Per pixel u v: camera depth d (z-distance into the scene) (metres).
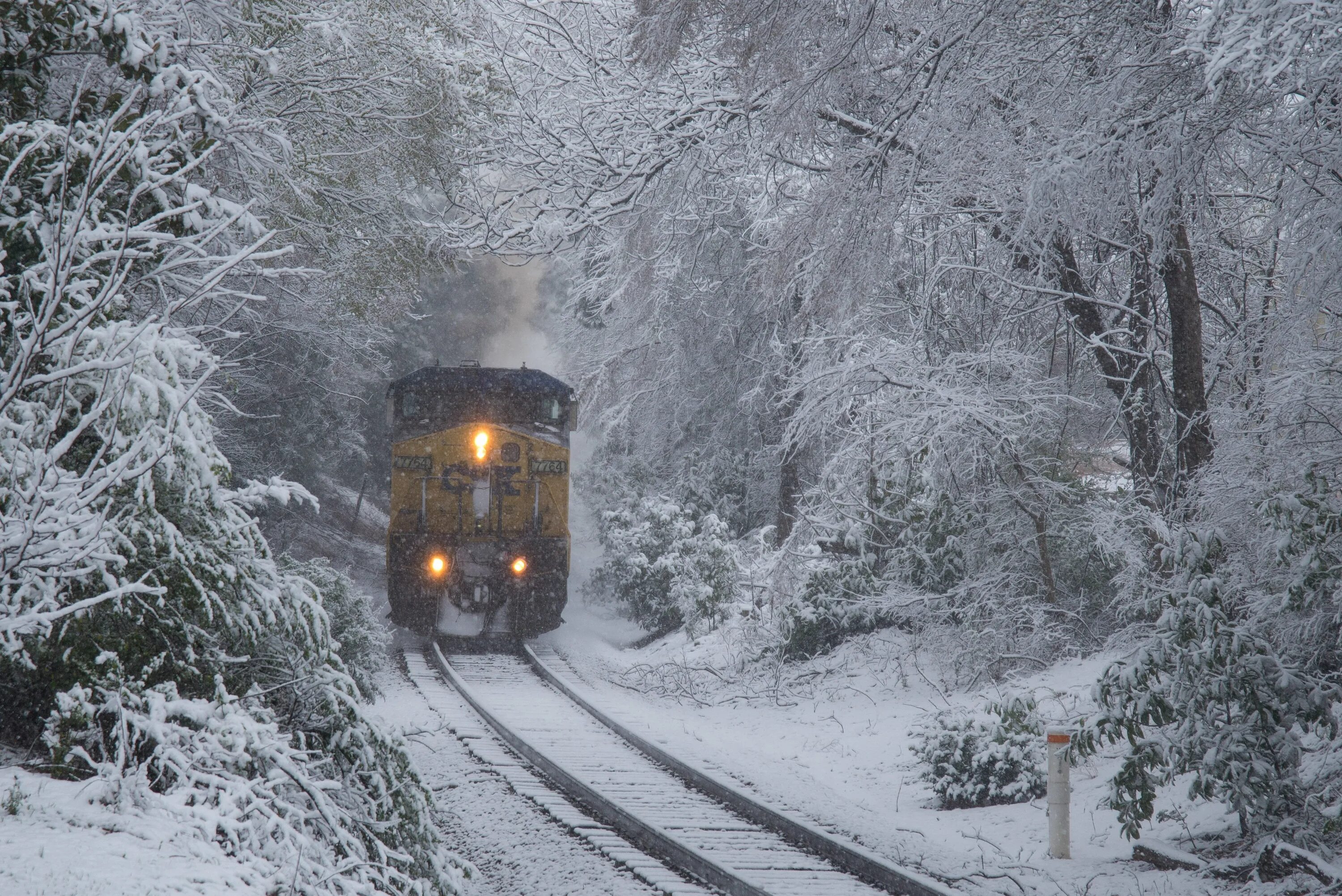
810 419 46.81
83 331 14.55
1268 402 31.91
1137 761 26.98
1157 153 27.95
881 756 41.69
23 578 14.39
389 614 66.88
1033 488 46.84
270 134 27.08
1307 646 29.67
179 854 12.59
